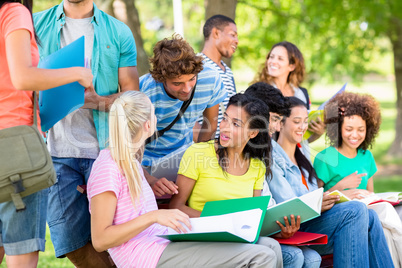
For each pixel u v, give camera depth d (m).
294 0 9.28
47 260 4.35
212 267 2.35
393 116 18.33
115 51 3.04
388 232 3.17
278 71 4.36
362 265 2.91
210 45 4.25
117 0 5.67
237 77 10.04
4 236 2.34
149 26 8.45
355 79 10.59
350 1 9.00
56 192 2.95
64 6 3.00
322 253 3.15
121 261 2.45
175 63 2.91
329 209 3.01
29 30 2.24
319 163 3.54
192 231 2.39
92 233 2.36
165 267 2.39
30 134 2.23
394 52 11.16
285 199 3.13
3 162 2.14
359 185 3.58
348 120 3.51
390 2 9.44
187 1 9.15
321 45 9.88
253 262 2.33
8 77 2.29
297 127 3.29
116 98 2.69
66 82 2.33
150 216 2.34
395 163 11.72
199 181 2.90
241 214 2.47
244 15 9.22
